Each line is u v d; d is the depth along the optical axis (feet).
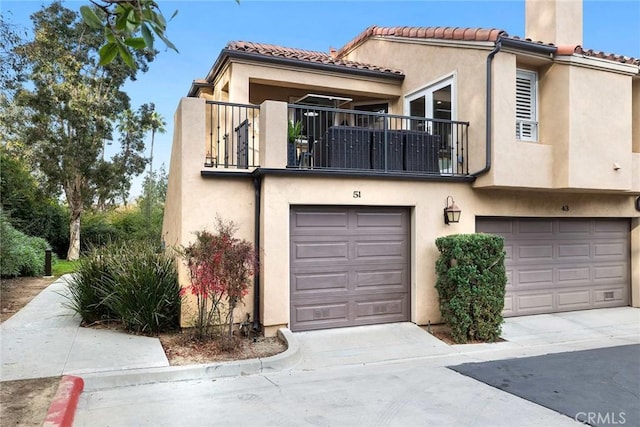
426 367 18.98
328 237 23.90
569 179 26.18
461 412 14.02
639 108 31.99
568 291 30.76
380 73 33.91
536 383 16.83
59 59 70.08
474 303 23.18
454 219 25.64
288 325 22.49
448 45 29.12
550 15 28.89
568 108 26.43
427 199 25.70
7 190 55.36
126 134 80.79
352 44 41.73
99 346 19.39
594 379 17.33
